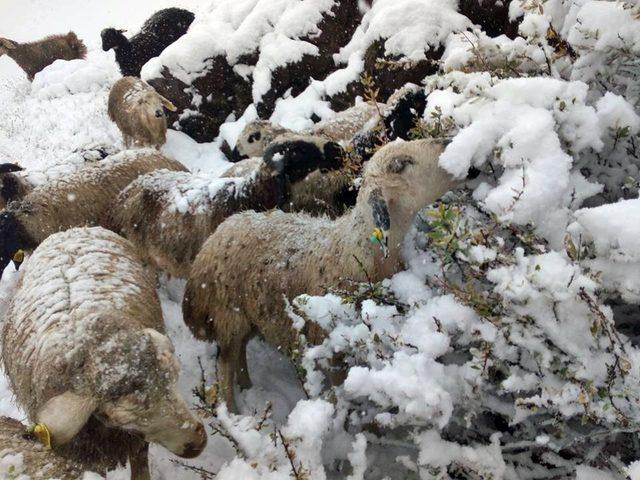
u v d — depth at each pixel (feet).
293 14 13.52
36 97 20.92
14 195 10.36
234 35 14.39
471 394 4.37
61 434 4.48
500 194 4.46
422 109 8.00
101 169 10.02
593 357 3.90
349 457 4.41
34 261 6.49
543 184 4.39
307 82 13.58
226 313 6.29
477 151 4.98
